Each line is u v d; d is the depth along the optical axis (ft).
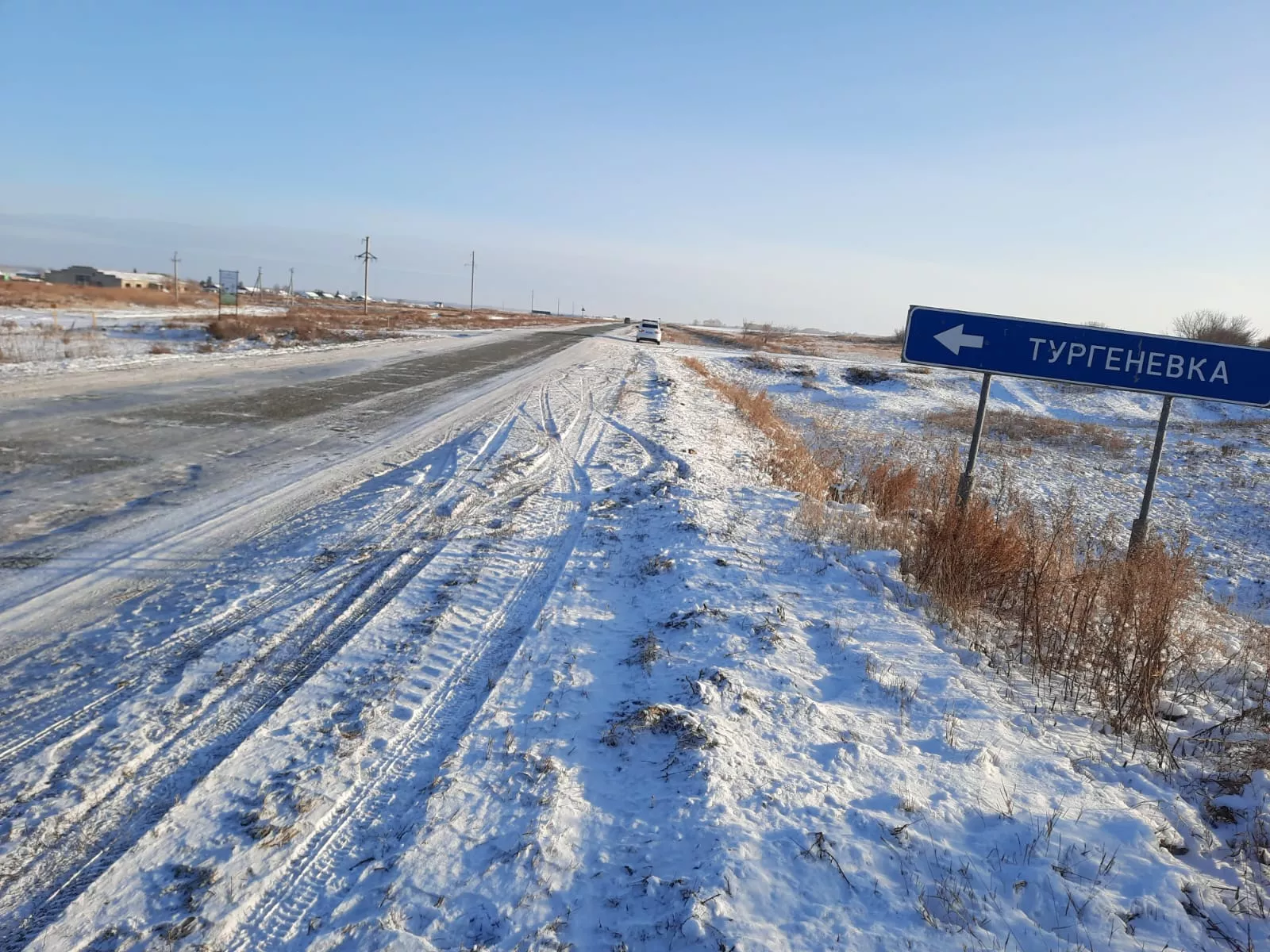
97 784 11.10
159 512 23.98
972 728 12.99
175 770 11.53
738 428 56.13
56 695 13.50
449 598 18.76
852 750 12.05
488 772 11.53
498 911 8.78
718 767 11.27
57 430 33.91
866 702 13.93
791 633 16.89
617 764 11.82
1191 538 47.55
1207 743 13.51
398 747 12.40
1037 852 9.57
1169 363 22.20
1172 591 18.33
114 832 10.16
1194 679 17.13
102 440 32.83
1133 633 17.58
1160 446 22.62
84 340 76.59
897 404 106.42
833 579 21.08
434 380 62.95
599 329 223.71
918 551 22.44
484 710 13.46
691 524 24.73
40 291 168.76
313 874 9.52
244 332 91.09
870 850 9.53
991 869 9.29
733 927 8.24
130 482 27.04
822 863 9.28
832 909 8.57
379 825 10.48
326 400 48.29
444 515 26.07
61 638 15.67
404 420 43.27
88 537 21.39
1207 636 20.80
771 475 37.86
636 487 31.42
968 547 20.76
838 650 16.21
